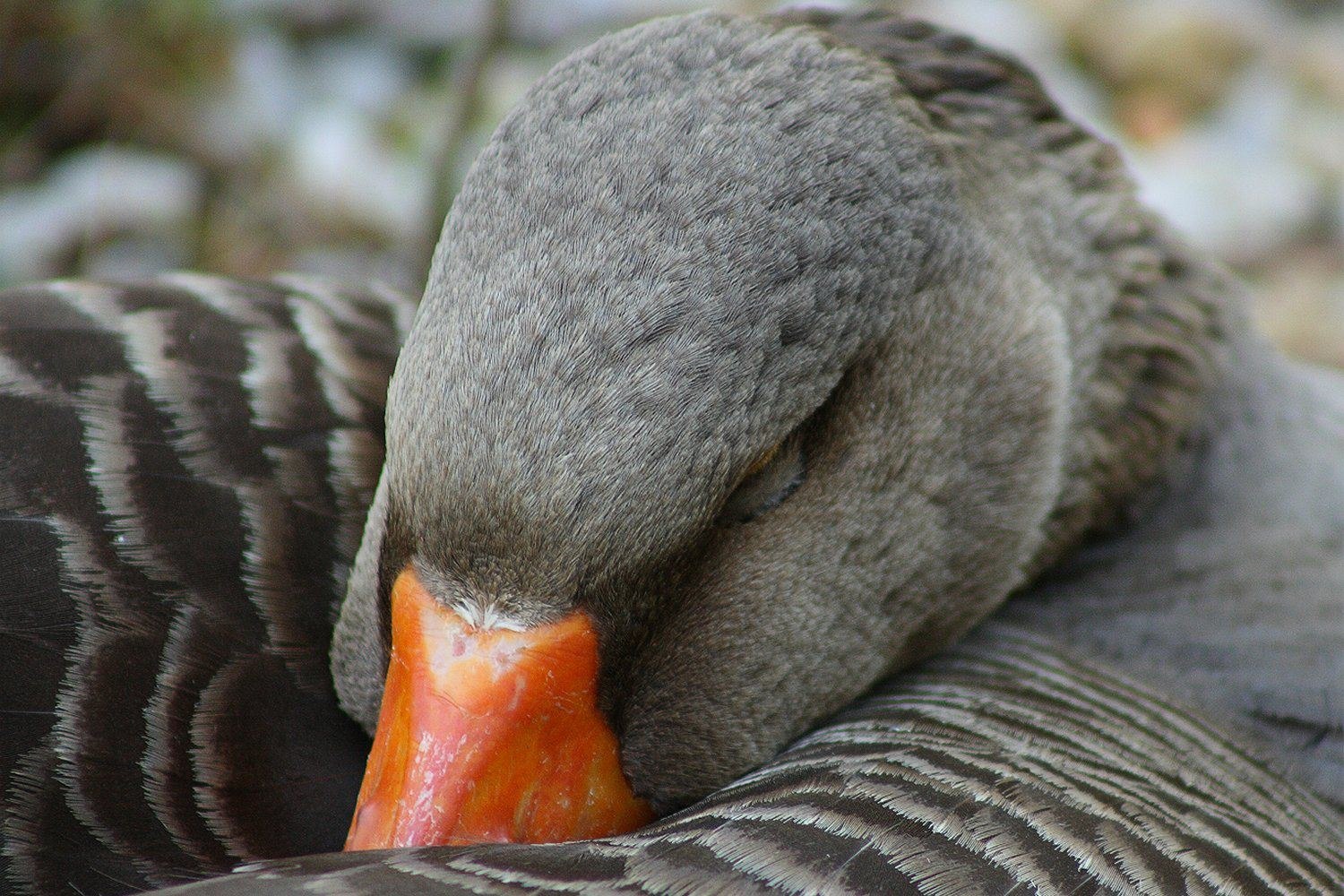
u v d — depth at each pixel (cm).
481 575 525
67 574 529
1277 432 784
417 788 516
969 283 629
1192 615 707
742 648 589
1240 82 1614
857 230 565
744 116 558
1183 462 770
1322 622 696
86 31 1305
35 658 514
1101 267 735
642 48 584
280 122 1338
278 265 1264
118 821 510
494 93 1395
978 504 655
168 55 1328
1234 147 1570
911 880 459
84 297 630
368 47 1441
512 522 516
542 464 513
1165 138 1556
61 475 548
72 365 586
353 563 586
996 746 553
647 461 518
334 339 650
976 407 643
